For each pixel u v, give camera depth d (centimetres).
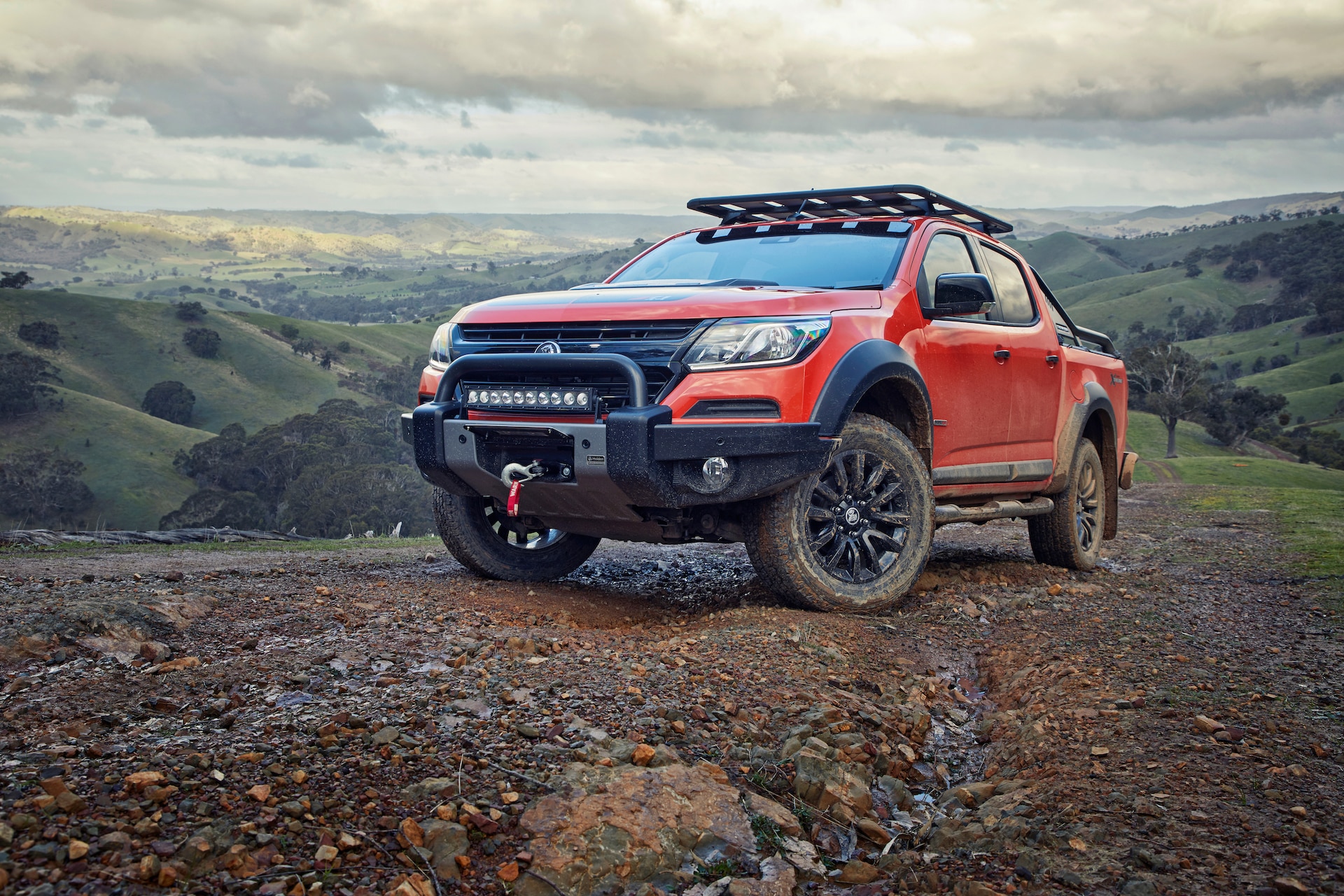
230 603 431
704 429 410
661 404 412
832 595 462
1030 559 716
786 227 562
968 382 537
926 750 333
